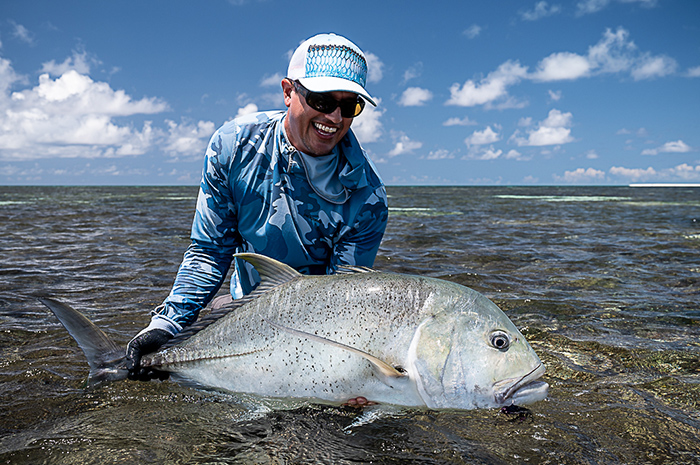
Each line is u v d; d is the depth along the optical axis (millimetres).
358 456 2152
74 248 8914
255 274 3418
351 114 2914
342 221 3283
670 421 2508
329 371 2668
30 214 18594
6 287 5547
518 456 2170
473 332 2613
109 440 2236
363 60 2926
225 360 2811
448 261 7664
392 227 13852
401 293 2711
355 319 2689
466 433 2373
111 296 5152
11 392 2746
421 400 2617
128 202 31062
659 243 10242
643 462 2129
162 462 2061
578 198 44125
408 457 2150
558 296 5305
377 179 3346
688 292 5551
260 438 2287
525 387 2592
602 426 2455
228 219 3291
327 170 3135
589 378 3100
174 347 2902
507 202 34688
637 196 51188
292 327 2742
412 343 2611
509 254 8453
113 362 2861
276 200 3184
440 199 40438
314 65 2834
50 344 3576
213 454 2137
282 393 2721
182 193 58781
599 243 10219
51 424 2385
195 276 3248
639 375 3148
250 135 3127
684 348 3635
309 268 3492
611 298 5219
